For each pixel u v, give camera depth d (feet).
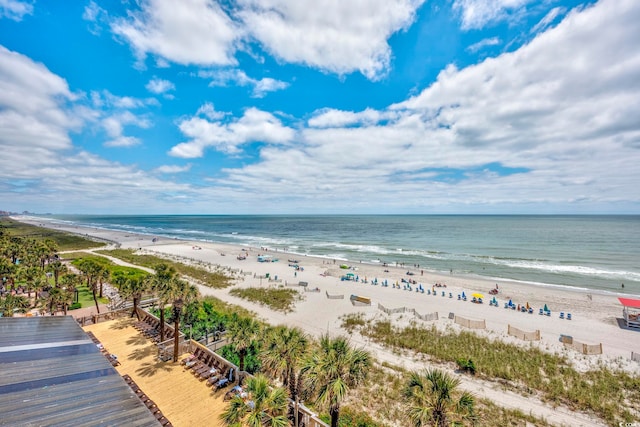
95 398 41.39
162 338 79.00
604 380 73.41
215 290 159.53
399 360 85.30
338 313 123.24
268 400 44.14
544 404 65.46
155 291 82.84
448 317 118.52
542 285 173.99
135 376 63.93
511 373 77.25
